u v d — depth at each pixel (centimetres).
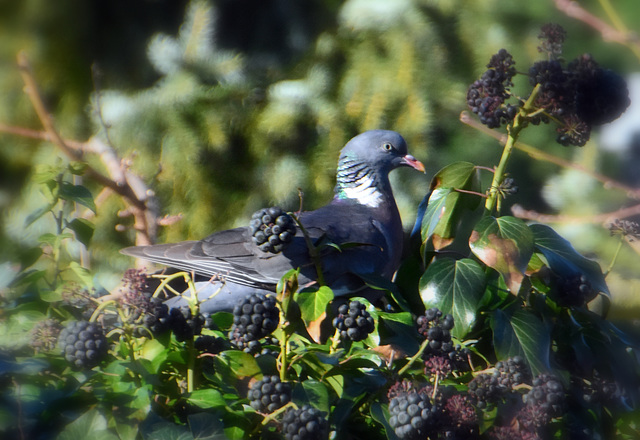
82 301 974
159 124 1600
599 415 977
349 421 969
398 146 1045
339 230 1028
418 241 995
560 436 973
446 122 1695
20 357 965
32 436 960
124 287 967
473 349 977
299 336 975
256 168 1647
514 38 1684
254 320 966
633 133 1527
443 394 966
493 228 979
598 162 1538
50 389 962
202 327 967
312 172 1641
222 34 1825
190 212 1609
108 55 1711
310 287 974
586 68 980
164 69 1642
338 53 1683
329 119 1634
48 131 1022
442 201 989
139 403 959
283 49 1808
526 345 974
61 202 984
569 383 976
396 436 962
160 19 1773
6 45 1616
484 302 983
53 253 981
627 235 985
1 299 974
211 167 1627
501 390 967
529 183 1750
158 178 1557
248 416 963
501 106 988
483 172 1708
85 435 958
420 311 993
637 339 989
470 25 1661
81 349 961
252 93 1648
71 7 1650
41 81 1634
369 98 1631
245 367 966
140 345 969
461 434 965
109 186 1023
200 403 962
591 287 980
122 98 1633
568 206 1515
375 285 984
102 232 1530
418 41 1634
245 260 1025
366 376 969
